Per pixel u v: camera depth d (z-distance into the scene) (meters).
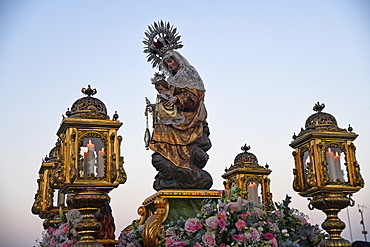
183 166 6.87
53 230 6.99
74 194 6.31
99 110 6.73
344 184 6.89
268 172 8.66
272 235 6.02
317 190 6.86
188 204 6.53
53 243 6.69
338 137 7.03
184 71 7.21
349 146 7.05
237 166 8.77
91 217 6.24
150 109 7.23
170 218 6.37
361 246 4.50
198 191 6.57
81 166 6.42
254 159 8.83
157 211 6.38
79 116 6.55
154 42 7.69
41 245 7.07
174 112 6.99
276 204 6.96
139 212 7.07
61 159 6.32
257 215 6.18
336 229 6.82
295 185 7.23
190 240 5.80
